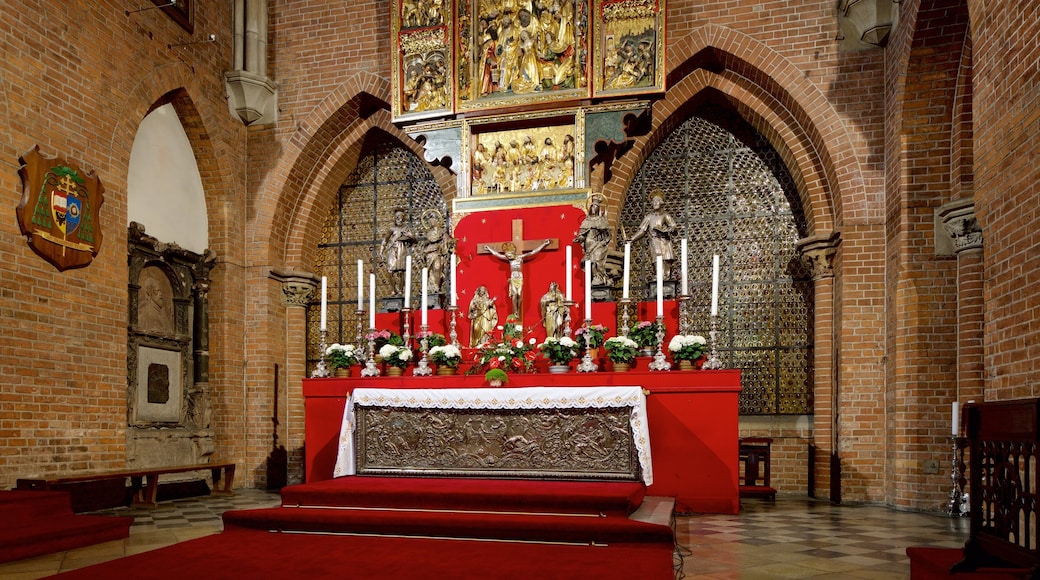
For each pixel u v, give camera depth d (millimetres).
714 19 11523
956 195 9500
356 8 12828
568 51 11469
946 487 9414
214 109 12234
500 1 11742
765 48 11297
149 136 11242
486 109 11633
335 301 13789
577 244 11188
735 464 8609
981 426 4957
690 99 12117
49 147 8992
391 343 9906
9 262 8328
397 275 11555
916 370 9664
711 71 11977
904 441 9680
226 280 12352
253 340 12648
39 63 8898
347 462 8383
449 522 6430
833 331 11188
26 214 8516
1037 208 5723
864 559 6094
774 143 12023
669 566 5312
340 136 13344
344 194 13914
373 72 12664
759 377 11992
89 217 9484
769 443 11172
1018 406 4312
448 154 11906
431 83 11906
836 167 10891
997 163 6492
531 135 11773
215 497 11031
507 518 6434
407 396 8273
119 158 10164
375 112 13195
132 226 10578
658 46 11109
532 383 8875
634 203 12664
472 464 8117
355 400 8430
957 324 9219
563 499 6656
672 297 10484
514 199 11508
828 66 11055
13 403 8281
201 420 11883
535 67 11578
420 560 5508
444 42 11867
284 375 13086
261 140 12969
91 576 5023
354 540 6363
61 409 8930
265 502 10367
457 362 9633
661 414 8805
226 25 12695
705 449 8688
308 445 9602
